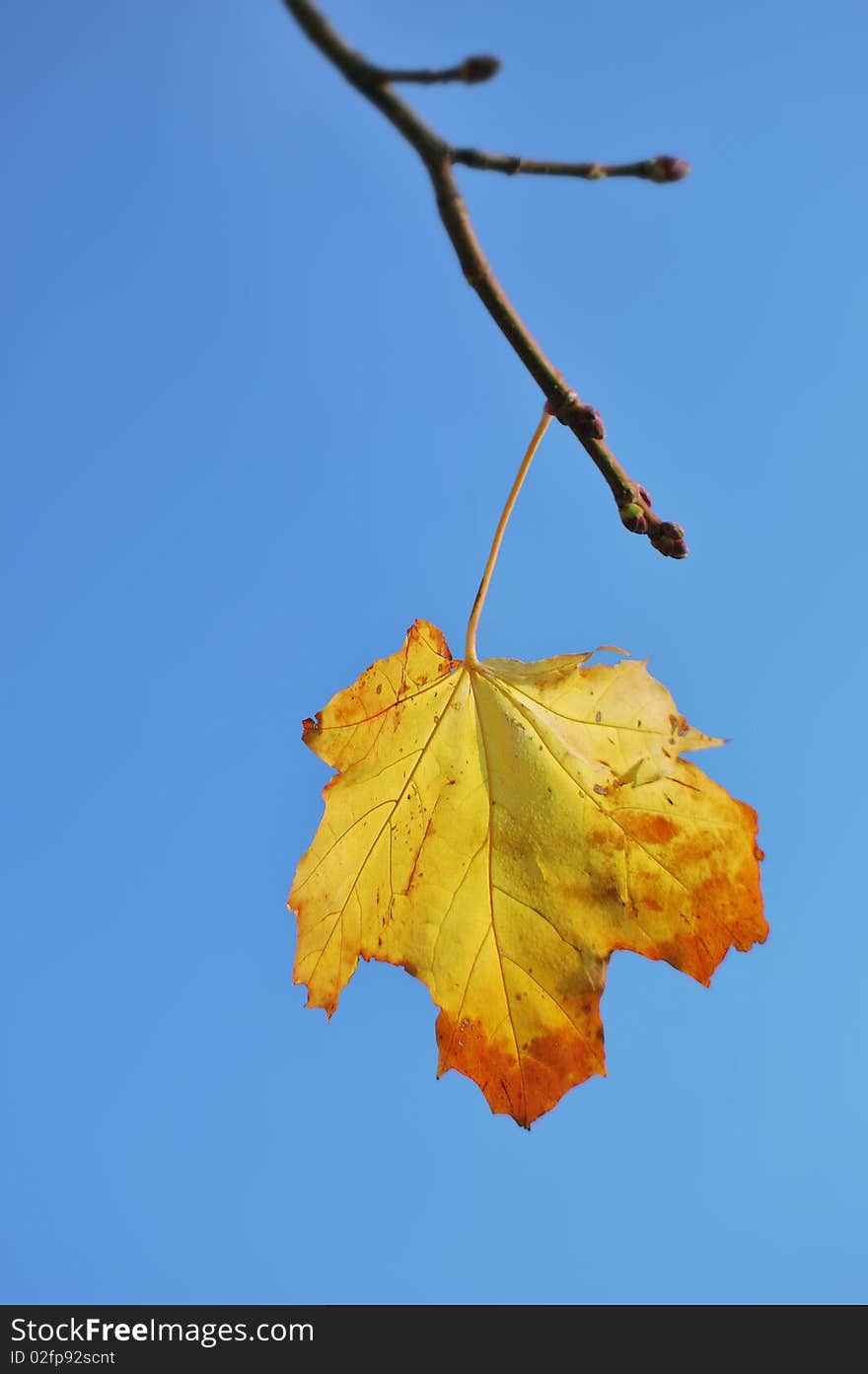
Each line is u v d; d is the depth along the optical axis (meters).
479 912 0.60
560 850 0.60
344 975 0.59
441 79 0.48
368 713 0.60
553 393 0.56
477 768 0.61
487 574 0.60
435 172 0.51
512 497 0.60
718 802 0.60
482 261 0.53
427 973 0.60
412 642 0.61
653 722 0.61
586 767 0.61
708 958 0.59
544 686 0.61
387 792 0.60
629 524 0.57
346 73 0.49
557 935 0.60
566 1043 0.60
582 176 0.51
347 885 0.60
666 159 0.50
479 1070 0.60
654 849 0.60
